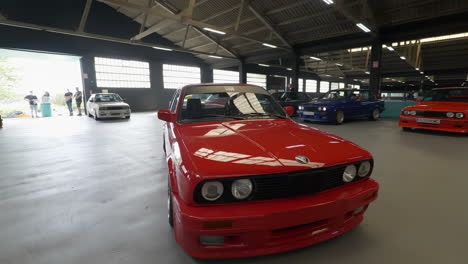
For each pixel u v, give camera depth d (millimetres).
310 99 11492
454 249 1504
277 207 1235
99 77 14086
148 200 2291
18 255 1489
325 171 1354
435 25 8430
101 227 1813
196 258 1450
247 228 1197
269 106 2363
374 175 2871
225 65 17859
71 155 4082
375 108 8969
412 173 2934
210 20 11383
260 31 12031
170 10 11047
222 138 1570
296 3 9078
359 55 18656
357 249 1519
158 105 17219
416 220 1851
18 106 22453
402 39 9289
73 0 12188
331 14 9383
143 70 16125
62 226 1830
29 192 2500
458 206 2066
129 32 14445
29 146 4844
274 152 1366
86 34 8844
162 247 1562
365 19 8203
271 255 1473
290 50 12781
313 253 1488
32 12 10969
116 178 2920
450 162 3393
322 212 1312
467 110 5164
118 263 1411
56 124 8656
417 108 5934
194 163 1253
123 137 5848
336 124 7809
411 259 1419
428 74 22594
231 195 1235
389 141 4980
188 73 18703
